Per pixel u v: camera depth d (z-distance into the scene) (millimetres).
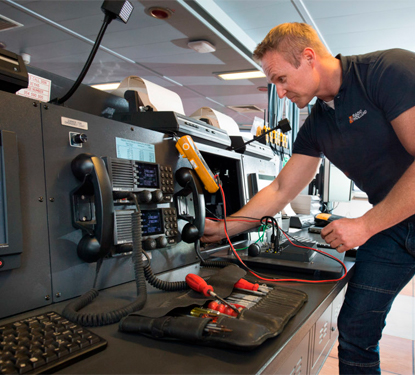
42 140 626
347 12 3369
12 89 654
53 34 3879
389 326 2027
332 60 1002
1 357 384
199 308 572
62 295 638
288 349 480
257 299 638
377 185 1095
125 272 779
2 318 542
